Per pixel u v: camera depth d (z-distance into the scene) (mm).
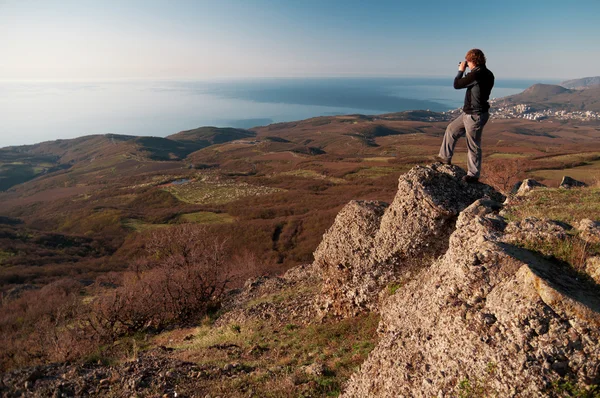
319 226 71062
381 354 7242
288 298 18312
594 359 4340
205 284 23297
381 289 12742
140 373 9750
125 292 22406
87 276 56438
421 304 7164
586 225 6324
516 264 5715
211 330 17672
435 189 11844
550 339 4625
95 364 12039
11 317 30656
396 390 6117
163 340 18375
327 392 8164
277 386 8578
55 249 76562
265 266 46906
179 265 24484
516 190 12297
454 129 11320
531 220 6781
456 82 9805
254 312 17688
